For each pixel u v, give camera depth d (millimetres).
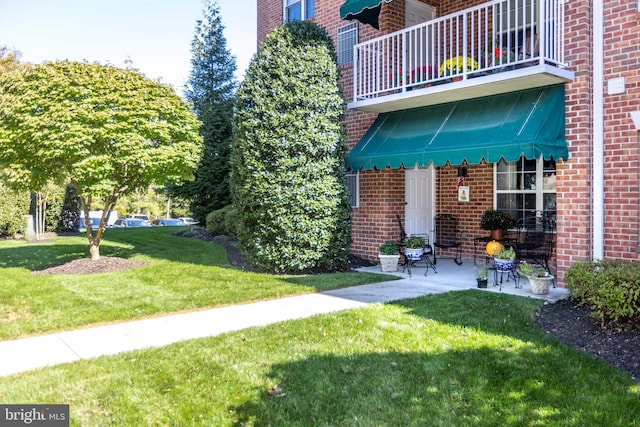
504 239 10977
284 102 10430
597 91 8430
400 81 11562
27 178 10578
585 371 4855
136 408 4184
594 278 6414
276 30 10797
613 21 8250
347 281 9625
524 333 6035
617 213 8258
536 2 10617
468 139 9109
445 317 6812
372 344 5738
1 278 10148
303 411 4180
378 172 12219
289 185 10508
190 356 5391
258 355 5418
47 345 5883
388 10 11922
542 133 8195
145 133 11055
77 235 20594
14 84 10562
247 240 11422
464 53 9375
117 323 6891
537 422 3926
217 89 32094
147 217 43375
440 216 13109
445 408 4199
